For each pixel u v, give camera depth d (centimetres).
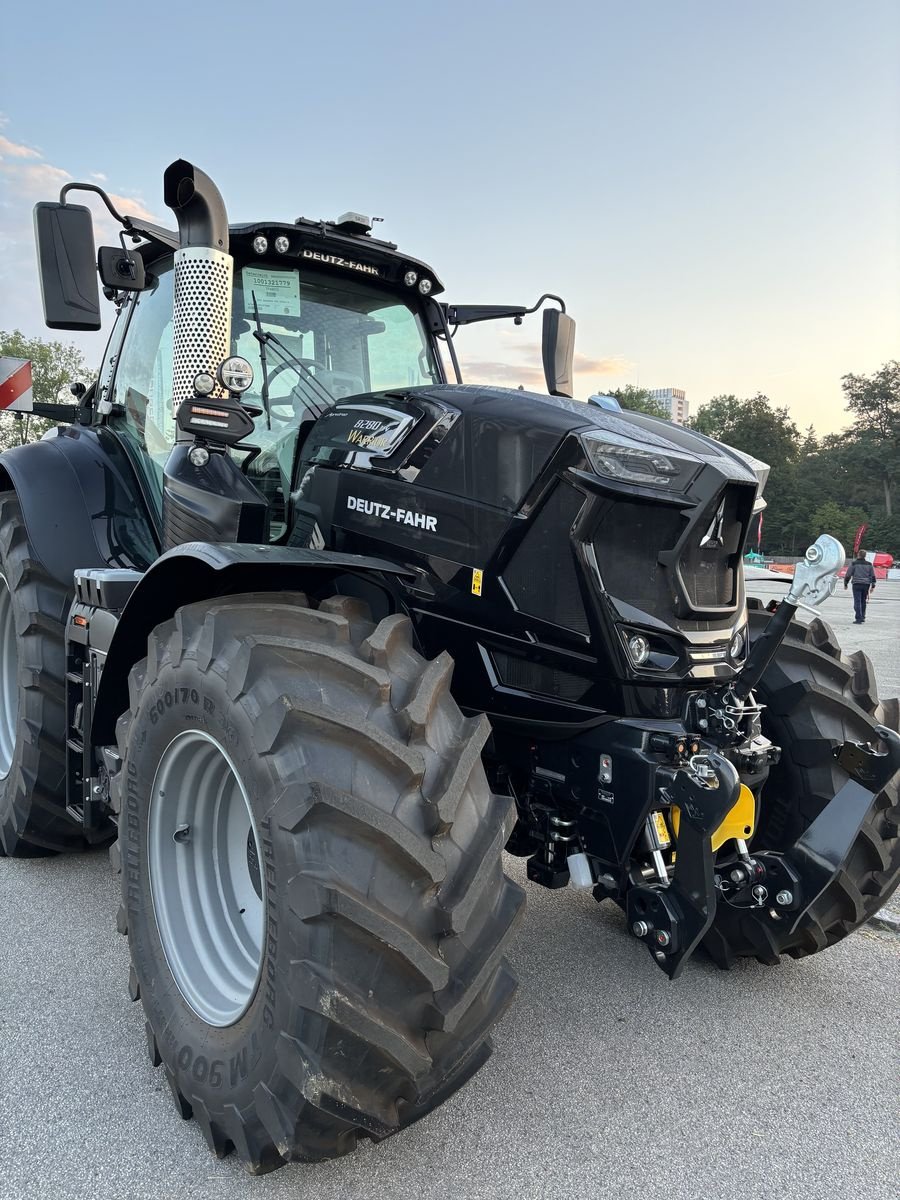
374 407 268
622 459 217
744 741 226
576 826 239
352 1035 163
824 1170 196
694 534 222
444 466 239
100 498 343
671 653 222
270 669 186
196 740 211
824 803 268
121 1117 209
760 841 284
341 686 185
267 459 303
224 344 250
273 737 176
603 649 216
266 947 177
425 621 245
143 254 350
